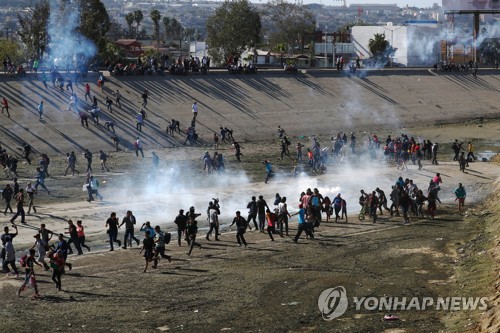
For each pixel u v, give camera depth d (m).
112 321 29.03
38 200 51.72
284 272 35.72
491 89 119.94
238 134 82.38
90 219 46.78
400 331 28.33
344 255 39.03
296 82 100.75
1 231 43.00
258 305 31.12
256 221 46.56
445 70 121.75
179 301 31.41
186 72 92.31
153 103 83.31
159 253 36.50
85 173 61.56
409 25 170.38
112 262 37.19
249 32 136.00
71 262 37.09
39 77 80.81
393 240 42.59
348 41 184.00
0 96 75.56
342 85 104.31
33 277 31.55
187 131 76.94
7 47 128.88
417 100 107.62
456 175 65.31
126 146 73.19
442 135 90.56
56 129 72.69
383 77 111.06
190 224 39.00
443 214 50.34
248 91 93.88
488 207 52.59
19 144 68.69
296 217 49.16
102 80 82.75
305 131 87.50
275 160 70.44
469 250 40.06
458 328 28.22
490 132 93.81
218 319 29.47
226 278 34.62
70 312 29.92
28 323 28.66
